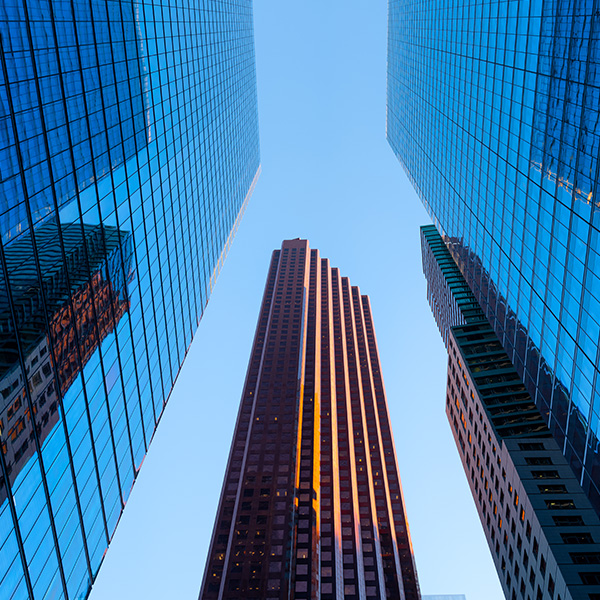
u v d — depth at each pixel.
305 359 151.12
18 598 25.55
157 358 48.66
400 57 115.94
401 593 98.88
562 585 44.06
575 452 34.78
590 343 32.16
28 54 28.25
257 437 116.94
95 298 35.41
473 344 80.88
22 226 27.12
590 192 32.12
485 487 67.69
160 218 49.72
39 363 28.19
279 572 84.81
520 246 45.97
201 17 68.75
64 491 30.66
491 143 54.12
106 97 38.06
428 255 127.62
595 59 31.34
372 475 126.38
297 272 188.00
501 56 50.12
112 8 39.53
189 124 61.38
